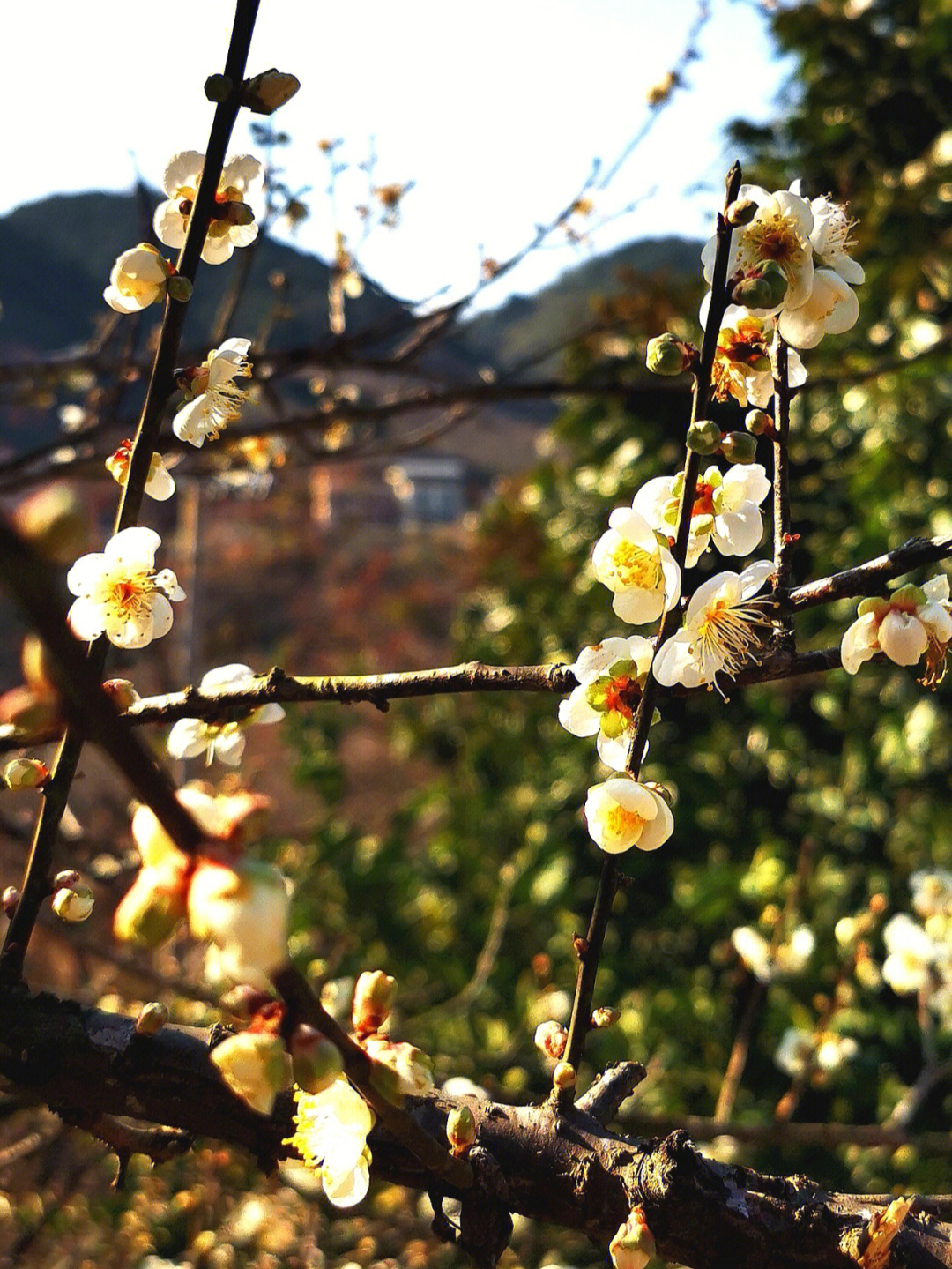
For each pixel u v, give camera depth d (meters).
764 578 1.18
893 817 4.83
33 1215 3.68
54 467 2.95
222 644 9.20
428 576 16.66
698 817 5.22
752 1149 4.16
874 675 4.84
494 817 5.97
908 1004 4.40
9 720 0.55
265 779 7.89
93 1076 1.06
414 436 3.74
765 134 4.97
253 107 1.19
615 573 1.21
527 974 5.01
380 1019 0.96
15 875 4.97
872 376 3.21
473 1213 1.02
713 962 5.04
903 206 4.29
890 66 4.53
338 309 3.32
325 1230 3.82
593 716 1.19
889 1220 0.99
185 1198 3.80
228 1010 0.80
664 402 5.16
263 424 3.16
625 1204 1.03
